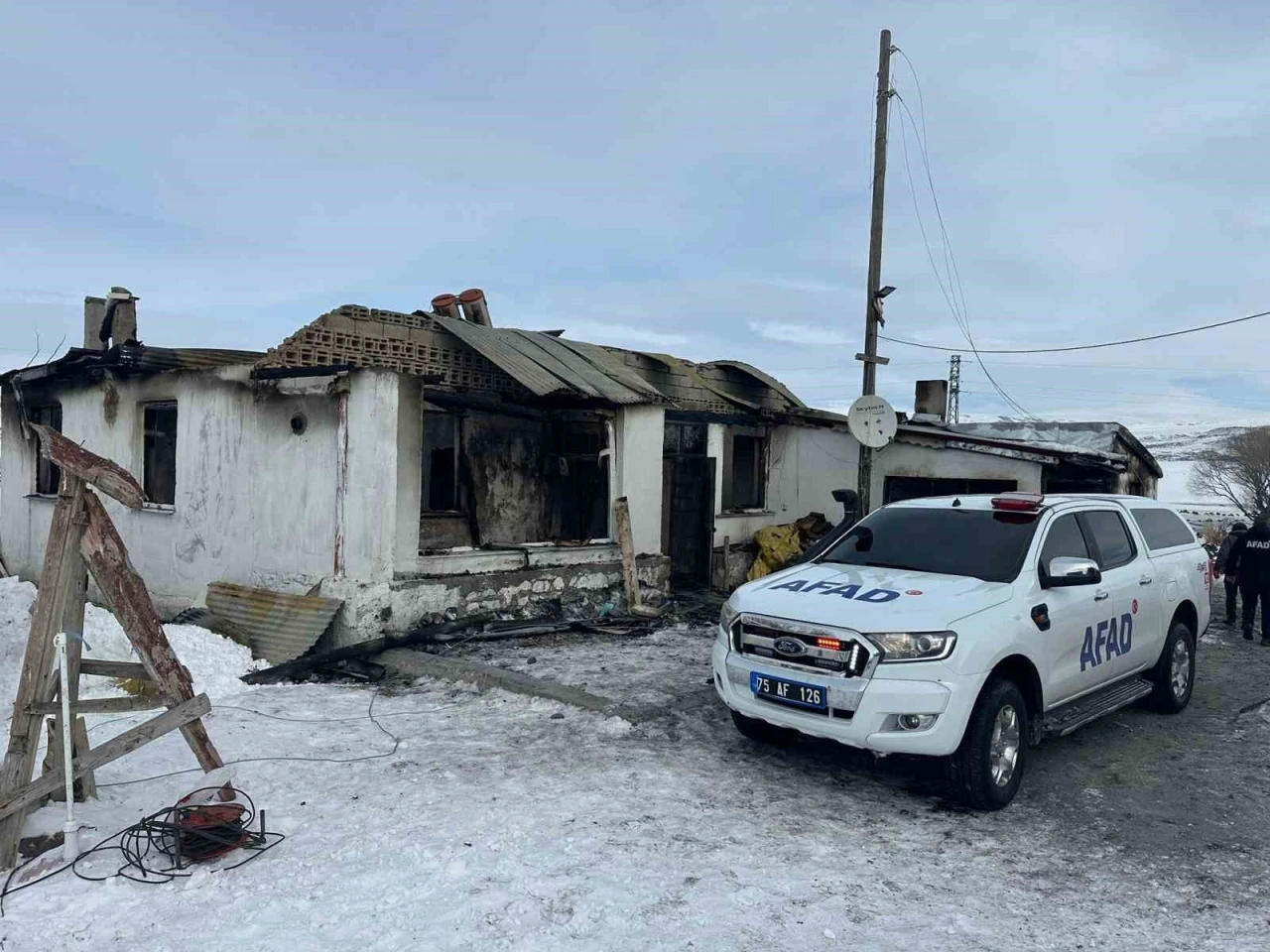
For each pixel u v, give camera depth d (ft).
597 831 14.96
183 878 12.88
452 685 25.48
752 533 50.01
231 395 32.32
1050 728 18.35
